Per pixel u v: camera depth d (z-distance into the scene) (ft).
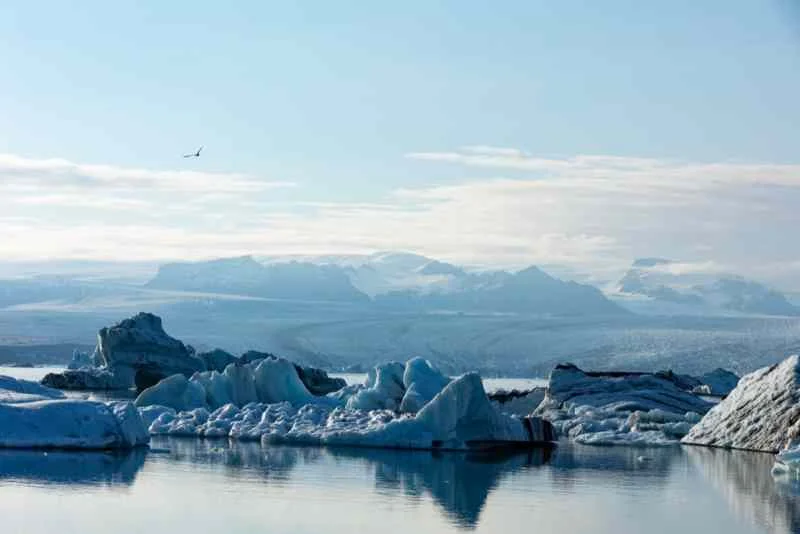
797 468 114.21
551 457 131.13
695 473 116.26
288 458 125.29
